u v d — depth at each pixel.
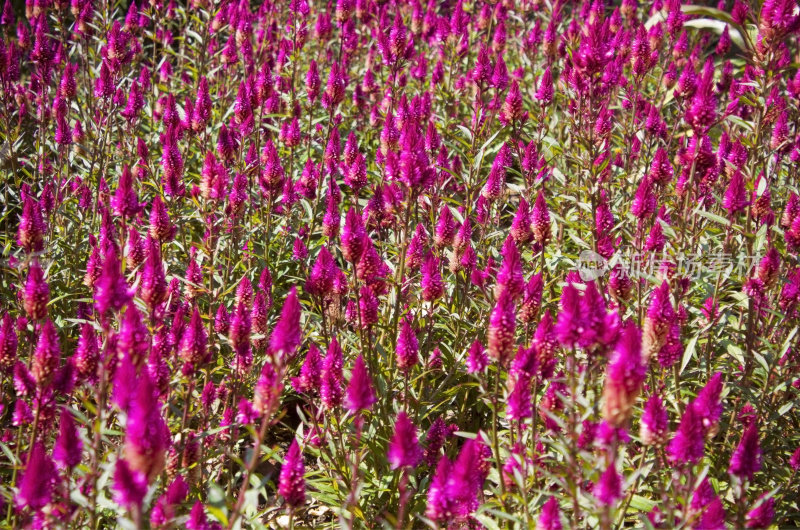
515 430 2.15
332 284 2.22
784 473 2.20
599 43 2.37
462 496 1.92
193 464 2.12
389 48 3.04
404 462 1.95
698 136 2.24
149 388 1.86
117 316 2.06
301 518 2.28
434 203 2.55
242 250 2.57
